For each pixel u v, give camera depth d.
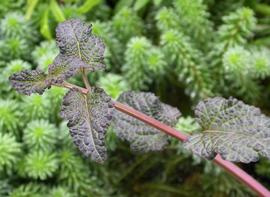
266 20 0.49
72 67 0.26
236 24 0.44
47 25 0.44
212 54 0.44
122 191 0.43
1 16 0.47
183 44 0.42
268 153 0.26
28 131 0.38
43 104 0.39
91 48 0.27
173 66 0.45
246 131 0.28
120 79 0.42
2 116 0.39
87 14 0.48
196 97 0.44
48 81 0.26
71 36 0.27
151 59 0.42
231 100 0.29
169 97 0.47
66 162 0.38
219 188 0.41
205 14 0.44
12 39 0.43
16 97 0.42
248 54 0.41
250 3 0.49
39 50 0.43
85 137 0.25
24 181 0.40
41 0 0.48
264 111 0.46
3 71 0.42
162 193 0.44
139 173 0.44
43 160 0.37
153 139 0.32
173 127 0.32
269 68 0.41
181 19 0.45
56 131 0.39
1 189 0.38
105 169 0.42
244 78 0.42
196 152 0.27
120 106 0.29
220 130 0.29
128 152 0.44
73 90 0.26
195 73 0.43
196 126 0.39
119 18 0.46
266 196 0.30
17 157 0.38
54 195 0.37
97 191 0.40
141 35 0.47
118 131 0.32
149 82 0.44
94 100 0.25
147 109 0.32
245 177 0.31
